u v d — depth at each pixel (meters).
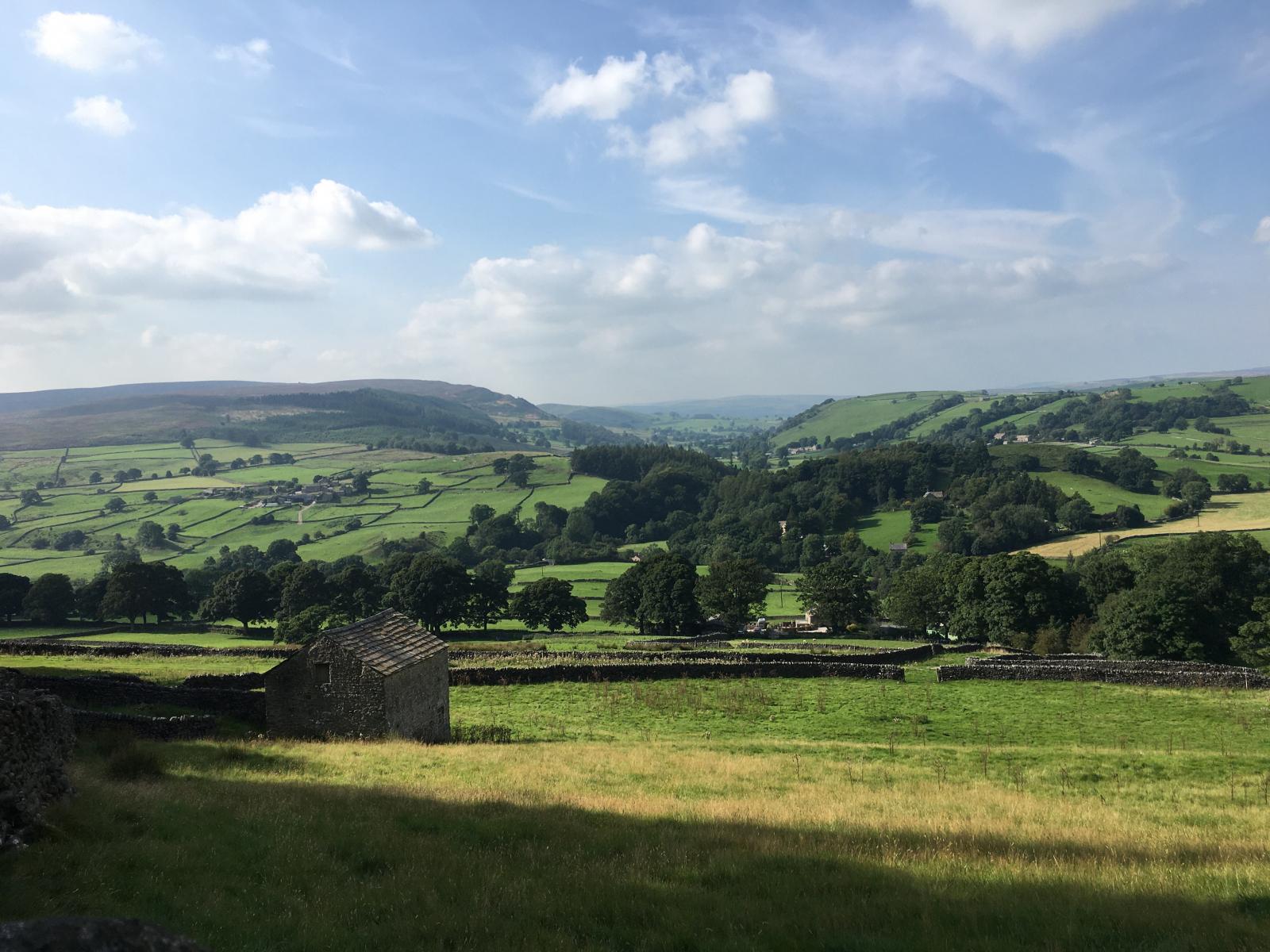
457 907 11.77
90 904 10.66
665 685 46.75
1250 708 40.25
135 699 33.09
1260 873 14.06
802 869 13.95
